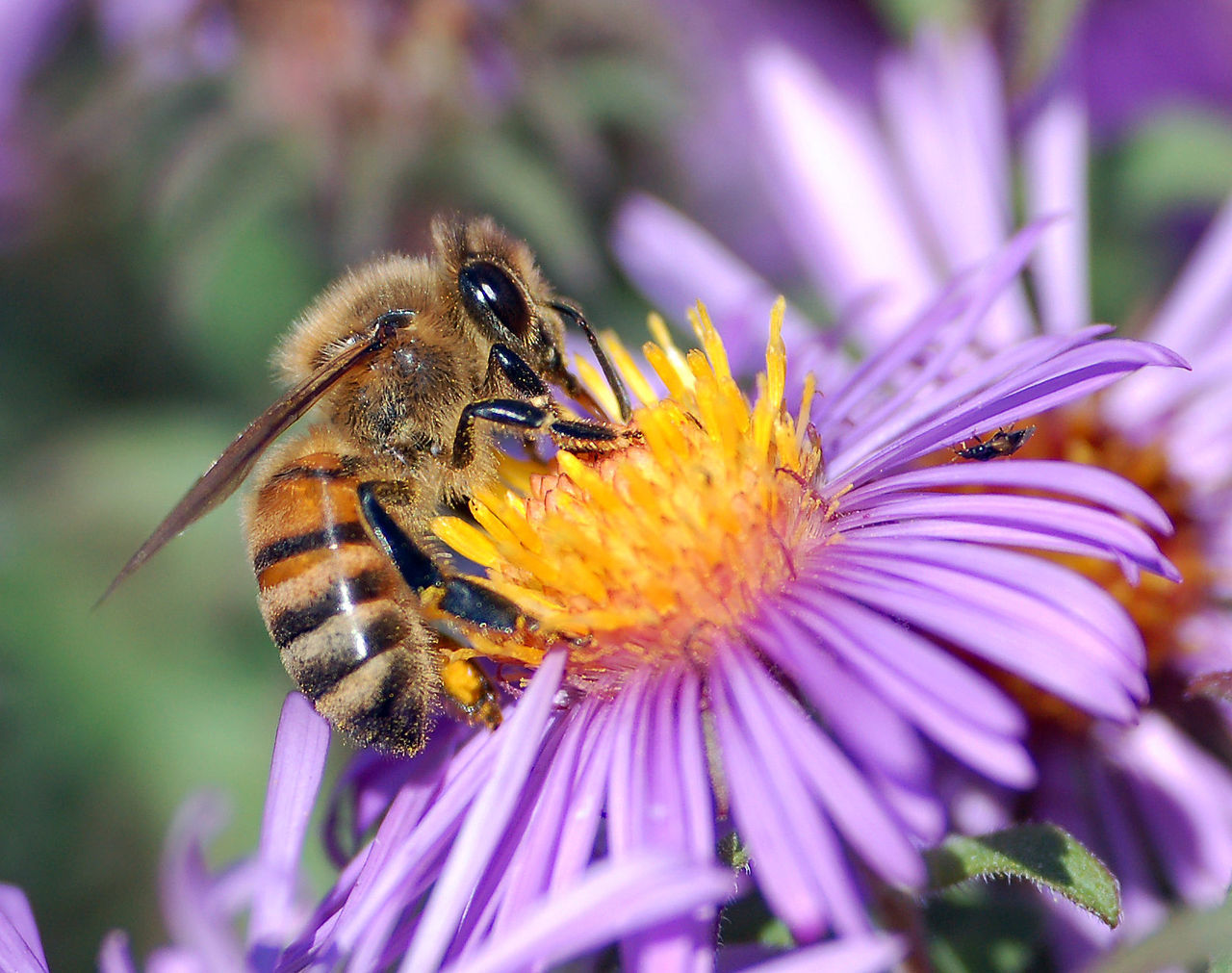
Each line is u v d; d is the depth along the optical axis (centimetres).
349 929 8
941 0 10
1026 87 9
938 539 8
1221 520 9
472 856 8
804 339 10
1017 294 10
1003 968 8
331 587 9
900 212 10
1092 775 9
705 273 10
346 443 9
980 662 9
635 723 8
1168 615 9
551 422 9
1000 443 8
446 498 9
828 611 8
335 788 9
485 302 9
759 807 8
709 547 8
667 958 7
